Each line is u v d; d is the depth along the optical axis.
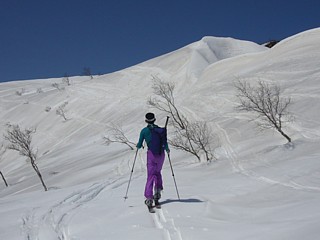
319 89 27.98
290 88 30.95
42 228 7.62
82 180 32.81
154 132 7.83
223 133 28.77
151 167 7.68
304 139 17.53
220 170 14.44
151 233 5.99
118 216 7.48
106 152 45.91
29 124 86.25
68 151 57.94
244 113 32.31
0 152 75.56
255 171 11.89
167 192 9.68
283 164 11.91
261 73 40.66
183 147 25.36
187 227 5.96
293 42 48.31
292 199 7.19
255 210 6.67
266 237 4.92
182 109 47.44
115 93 80.12
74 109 81.75
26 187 40.34
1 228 8.15
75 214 8.26
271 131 23.69
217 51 80.75
